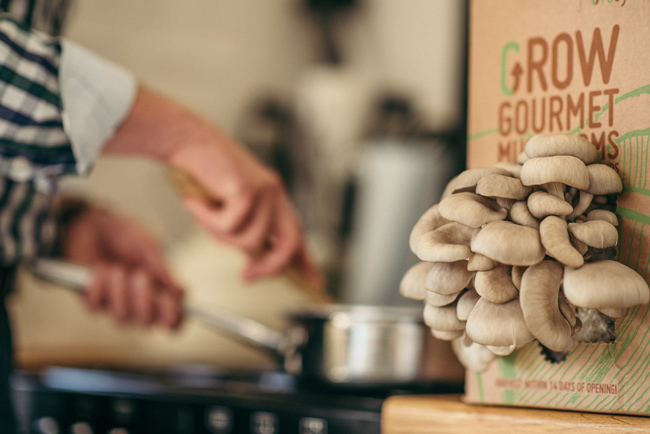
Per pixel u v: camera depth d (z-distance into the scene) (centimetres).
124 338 148
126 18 162
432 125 164
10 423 91
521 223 59
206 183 112
